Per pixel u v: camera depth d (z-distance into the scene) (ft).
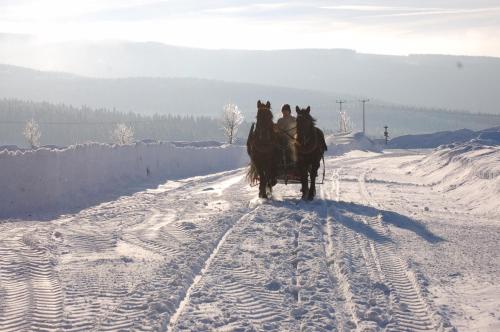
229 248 38.50
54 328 23.94
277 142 60.64
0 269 32.78
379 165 135.74
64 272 32.50
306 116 59.41
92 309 26.27
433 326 25.59
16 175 56.65
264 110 60.34
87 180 69.41
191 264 33.86
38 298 27.78
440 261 37.63
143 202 61.26
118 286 29.76
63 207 58.49
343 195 70.85
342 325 24.91
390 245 41.81
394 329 24.84
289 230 44.42
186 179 89.15
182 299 27.99
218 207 57.16
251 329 23.90
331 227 46.37
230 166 125.08
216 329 23.98
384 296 29.55
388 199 69.41
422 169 112.47
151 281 30.48
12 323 24.44
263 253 36.99
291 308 27.04
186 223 46.73
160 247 38.93
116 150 80.53
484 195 68.33
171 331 23.63
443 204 68.18
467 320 26.50
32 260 34.91
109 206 58.34
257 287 29.99
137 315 25.40
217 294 28.60
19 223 48.65
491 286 31.96
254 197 65.26
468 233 47.83
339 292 29.76
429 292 30.58
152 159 92.63
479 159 88.69
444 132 354.95
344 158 169.27
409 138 361.30
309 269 33.45
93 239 41.60
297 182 63.36
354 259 36.83
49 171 60.44
